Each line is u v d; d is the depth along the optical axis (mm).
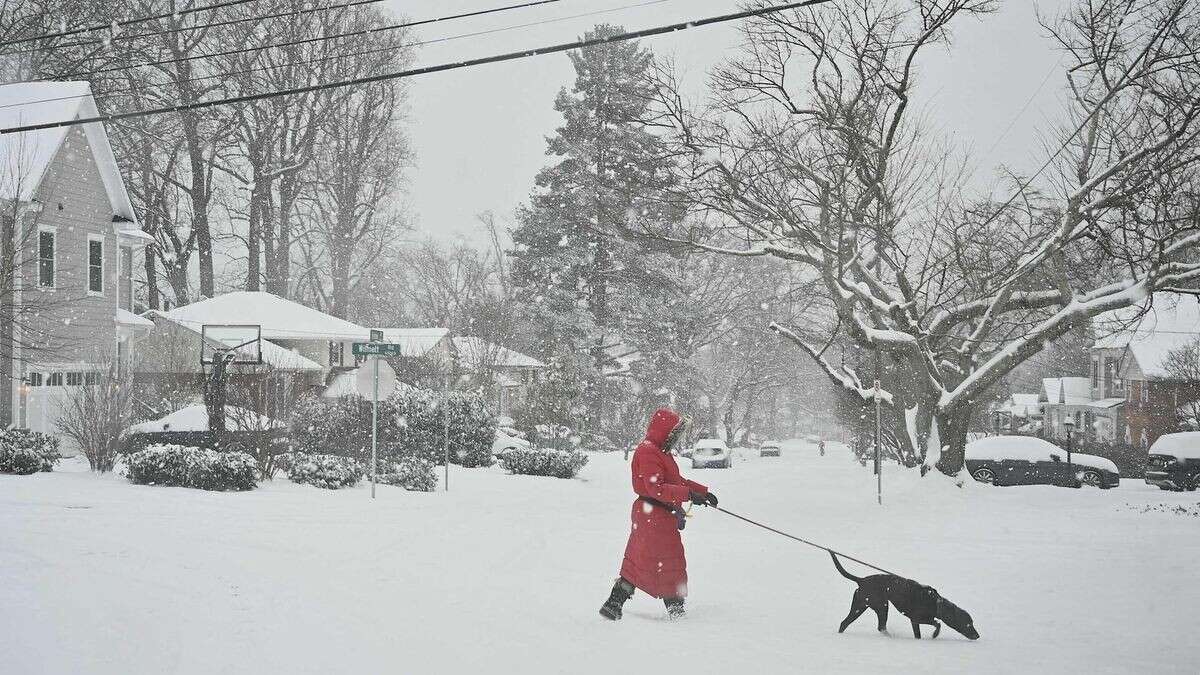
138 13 47250
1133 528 18547
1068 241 24781
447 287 76375
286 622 8039
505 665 6930
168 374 33594
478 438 35812
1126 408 62125
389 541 14102
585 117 58812
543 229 61625
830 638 8602
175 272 55906
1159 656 7914
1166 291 25422
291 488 22141
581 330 60938
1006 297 26953
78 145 31953
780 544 15750
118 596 8680
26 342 29375
